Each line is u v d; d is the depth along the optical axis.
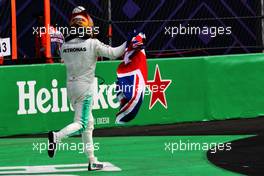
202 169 29.11
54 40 43.44
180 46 47.47
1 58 42.28
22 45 44.34
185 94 43.69
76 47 28.61
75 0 44.94
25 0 44.09
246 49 48.03
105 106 42.41
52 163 31.69
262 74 45.03
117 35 45.75
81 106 28.86
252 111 45.00
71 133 28.61
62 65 41.28
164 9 47.16
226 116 44.56
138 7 46.66
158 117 43.31
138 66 30.34
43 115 41.03
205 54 47.94
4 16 43.41
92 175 28.22
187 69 43.69
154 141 37.59
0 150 35.88
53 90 41.22
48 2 42.75
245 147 34.66
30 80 40.66
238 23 47.91
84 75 28.78
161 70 43.16
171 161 31.39
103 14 44.84
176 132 40.53
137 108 30.67
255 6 47.50
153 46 46.88
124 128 42.59
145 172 28.67
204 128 41.69
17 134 40.50
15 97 40.34
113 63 42.41
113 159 32.31
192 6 47.75
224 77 44.38
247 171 28.25
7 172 29.38
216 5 48.12
